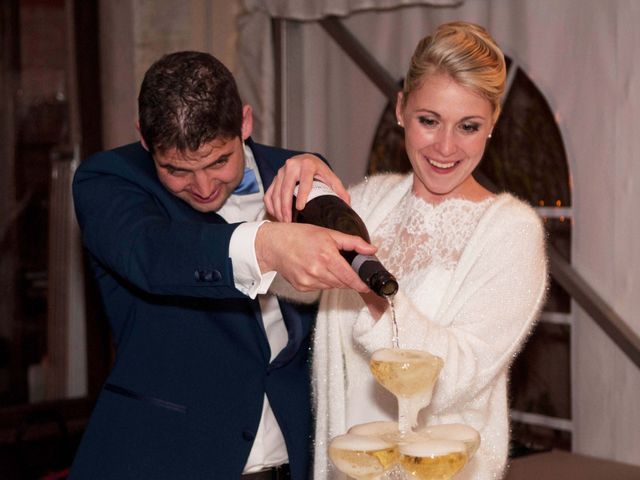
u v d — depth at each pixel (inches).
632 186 121.8
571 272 126.4
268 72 164.6
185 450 67.9
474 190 68.1
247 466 72.1
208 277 57.4
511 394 135.4
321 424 68.6
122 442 68.4
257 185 76.2
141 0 172.2
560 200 130.1
